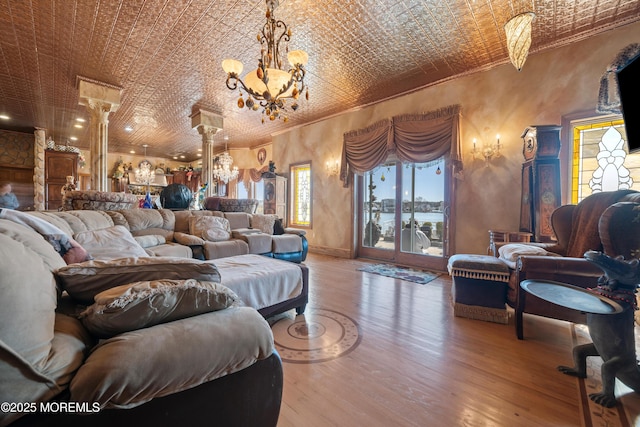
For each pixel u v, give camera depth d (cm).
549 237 284
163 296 85
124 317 79
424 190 446
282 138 682
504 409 134
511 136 345
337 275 396
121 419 67
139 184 948
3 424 55
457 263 246
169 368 73
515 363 174
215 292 96
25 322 59
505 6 255
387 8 258
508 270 228
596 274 180
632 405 137
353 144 511
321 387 150
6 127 647
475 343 200
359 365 171
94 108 410
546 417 129
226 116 565
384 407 135
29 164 688
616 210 160
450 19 273
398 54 337
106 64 359
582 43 297
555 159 285
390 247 494
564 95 308
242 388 88
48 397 60
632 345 142
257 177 845
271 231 430
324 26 284
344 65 363
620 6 252
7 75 392
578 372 160
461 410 133
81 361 70
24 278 64
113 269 95
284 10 260
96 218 261
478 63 357
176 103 496
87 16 269
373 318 244
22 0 247
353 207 529
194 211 380
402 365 172
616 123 282
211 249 316
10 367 55
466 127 384
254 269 229
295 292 238
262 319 100
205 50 328
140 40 307
